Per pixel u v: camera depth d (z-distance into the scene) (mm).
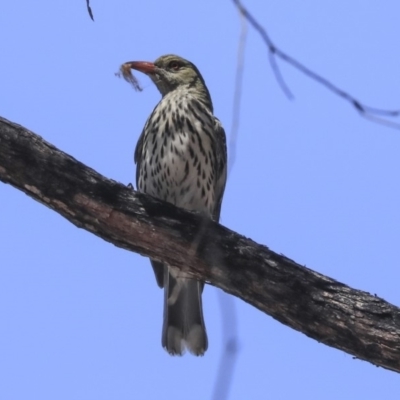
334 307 9305
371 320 9211
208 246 9648
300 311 9398
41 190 9461
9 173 9414
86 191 9516
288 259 9625
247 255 9586
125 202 9648
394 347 9109
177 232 9664
